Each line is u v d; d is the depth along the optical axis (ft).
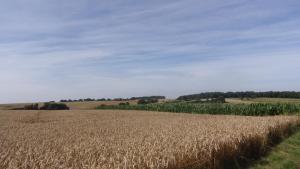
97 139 54.08
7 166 33.30
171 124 88.33
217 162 37.68
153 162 30.55
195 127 72.02
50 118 140.15
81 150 40.27
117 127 83.30
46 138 59.47
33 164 32.32
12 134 69.21
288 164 42.14
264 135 51.80
